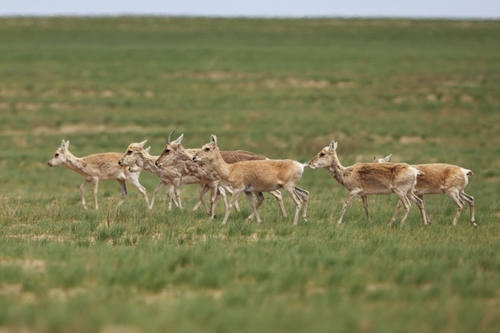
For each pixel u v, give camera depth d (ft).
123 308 104.42
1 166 367.86
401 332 97.96
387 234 172.76
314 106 548.72
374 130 466.29
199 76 651.25
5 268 128.57
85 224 184.24
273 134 450.71
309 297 114.73
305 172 355.77
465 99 568.82
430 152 405.59
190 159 218.18
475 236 173.58
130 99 560.61
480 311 106.42
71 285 122.62
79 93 577.43
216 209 232.12
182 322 100.22
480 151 410.72
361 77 643.45
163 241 159.94
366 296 115.34
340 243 158.71
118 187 314.35
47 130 463.01
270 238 167.94
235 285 123.85
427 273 127.44
